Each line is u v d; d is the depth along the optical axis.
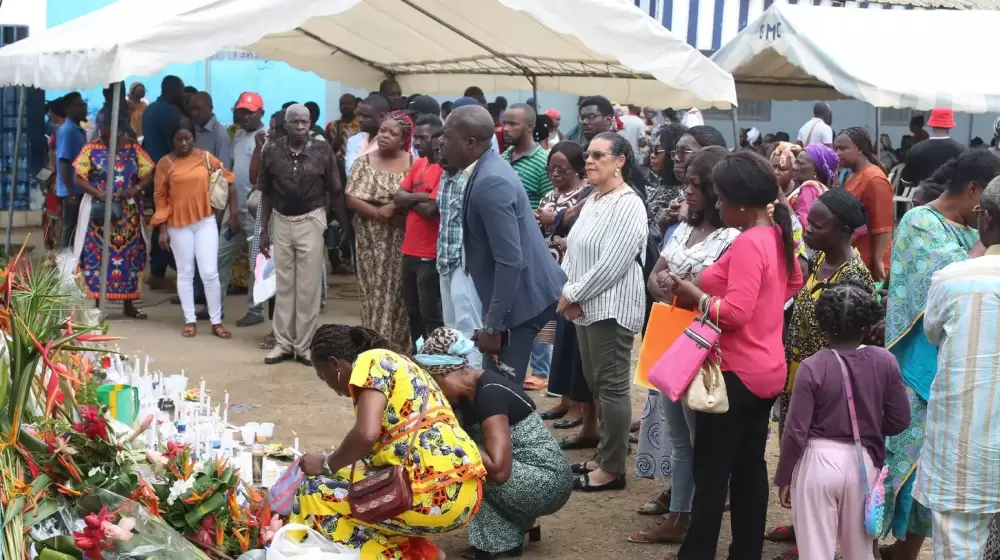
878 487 3.78
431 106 8.48
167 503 3.86
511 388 4.52
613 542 4.90
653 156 6.20
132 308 9.57
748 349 4.11
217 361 8.12
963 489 3.47
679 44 6.26
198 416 5.81
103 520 3.49
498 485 4.52
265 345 8.52
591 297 5.18
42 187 12.46
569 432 6.57
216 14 6.03
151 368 7.79
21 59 7.21
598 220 5.15
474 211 5.19
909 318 4.19
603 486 5.58
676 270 4.50
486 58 10.09
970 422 3.44
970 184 4.05
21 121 10.03
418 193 6.85
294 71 15.64
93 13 8.59
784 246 4.16
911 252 4.16
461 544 4.88
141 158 9.09
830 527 3.86
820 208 4.63
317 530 4.04
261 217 8.05
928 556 4.82
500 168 5.20
